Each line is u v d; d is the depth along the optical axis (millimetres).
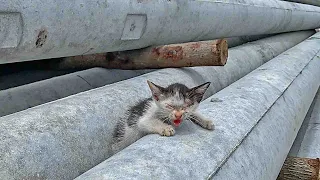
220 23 736
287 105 638
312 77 891
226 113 478
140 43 590
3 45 377
